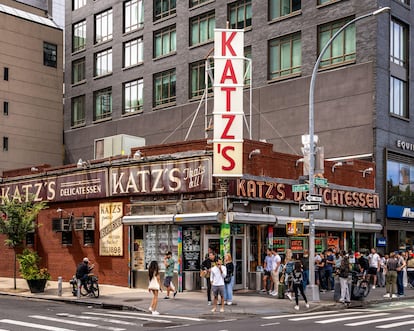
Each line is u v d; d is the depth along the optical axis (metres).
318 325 15.58
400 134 34.59
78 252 29.92
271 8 39.12
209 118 41.06
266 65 38.38
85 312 19.33
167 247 25.84
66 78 55.16
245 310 19.53
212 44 41.91
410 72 36.00
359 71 33.66
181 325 15.95
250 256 25.88
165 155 25.88
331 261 26.36
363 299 23.06
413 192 35.41
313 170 22.33
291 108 36.56
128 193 27.22
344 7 34.81
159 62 45.84
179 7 44.69
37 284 25.34
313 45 36.09
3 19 52.41
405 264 27.64
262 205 25.70
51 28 56.09
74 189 30.16
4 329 15.08
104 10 51.59
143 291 25.50
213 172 23.95
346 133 33.84
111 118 49.56
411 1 36.66
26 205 27.44
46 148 54.16
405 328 14.90
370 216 31.97
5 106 51.84
